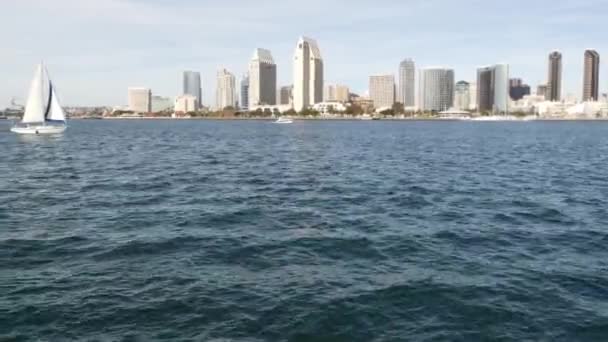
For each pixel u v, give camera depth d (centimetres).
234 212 2919
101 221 2648
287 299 1574
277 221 2683
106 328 1374
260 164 5869
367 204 3219
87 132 15875
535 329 1393
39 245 2155
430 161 6322
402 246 2184
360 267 1898
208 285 1691
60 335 1334
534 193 3697
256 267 1888
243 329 1378
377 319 1446
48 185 3984
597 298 1598
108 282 1709
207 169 5288
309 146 9350
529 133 16700
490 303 1555
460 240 2295
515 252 2106
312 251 2103
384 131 17725
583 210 3027
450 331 1378
